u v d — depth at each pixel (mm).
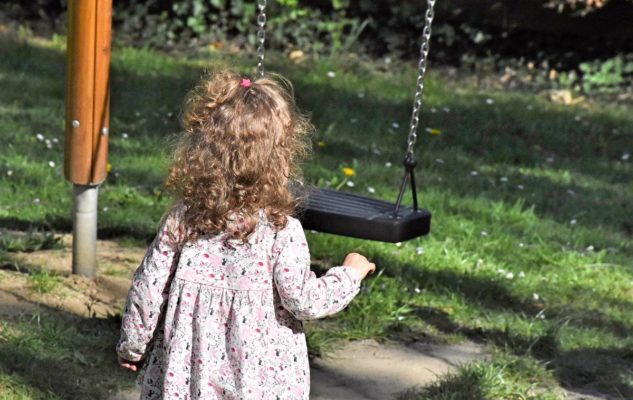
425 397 7848
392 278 10180
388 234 7262
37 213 11297
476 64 20812
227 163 5316
